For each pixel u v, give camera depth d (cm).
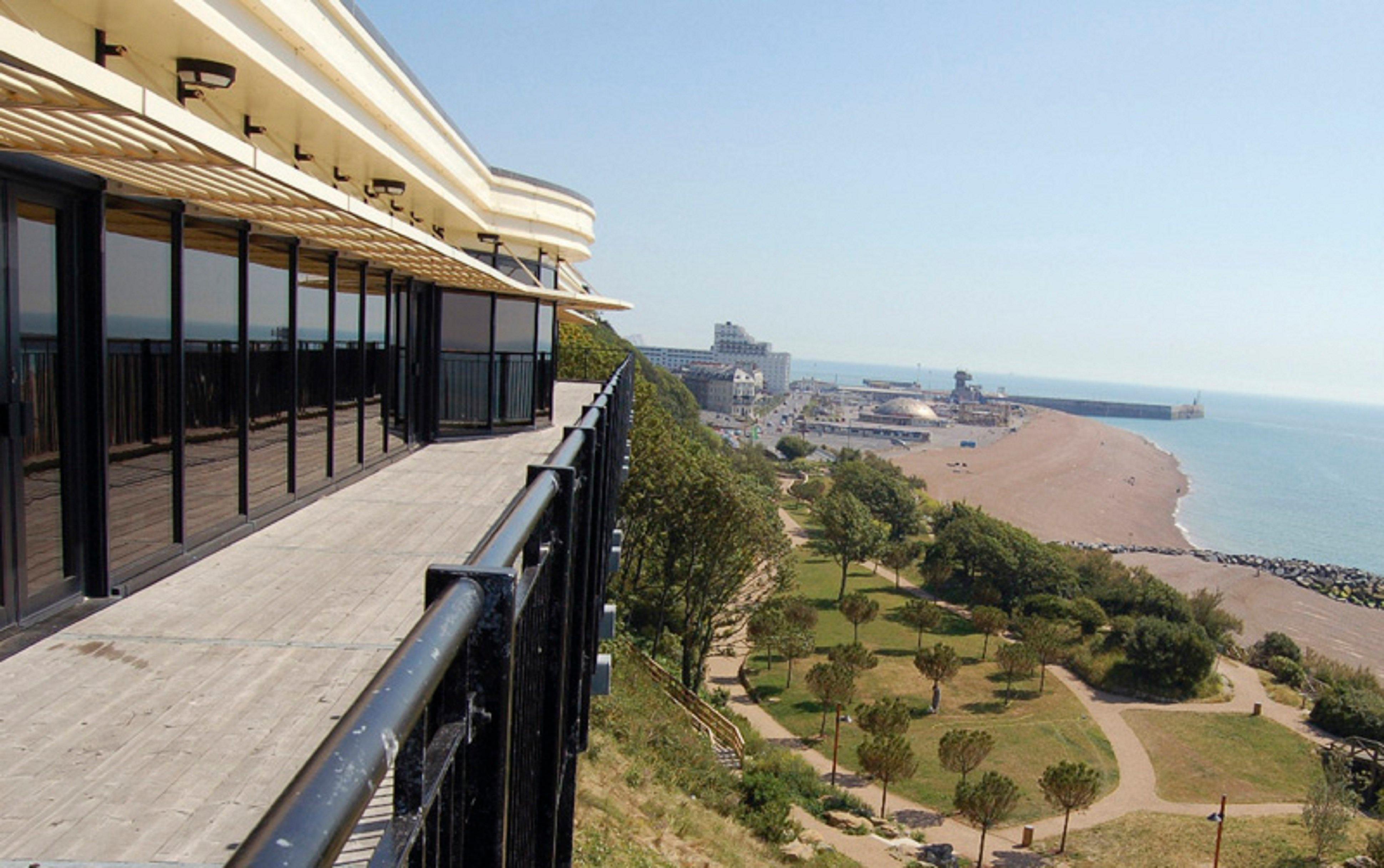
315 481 870
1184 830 3250
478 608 137
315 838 70
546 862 314
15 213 461
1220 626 6094
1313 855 3064
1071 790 3091
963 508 8375
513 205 1504
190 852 296
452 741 133
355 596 569
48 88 285
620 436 1098
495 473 1048
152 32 601
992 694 4544
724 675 4509
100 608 527
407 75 1026
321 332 877
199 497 651
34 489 484
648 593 3291
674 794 1577
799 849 1927
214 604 544
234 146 372
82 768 345
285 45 723
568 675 441
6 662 443
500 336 1463
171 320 605
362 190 1149
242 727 384
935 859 2600
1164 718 4403
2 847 292
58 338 505
